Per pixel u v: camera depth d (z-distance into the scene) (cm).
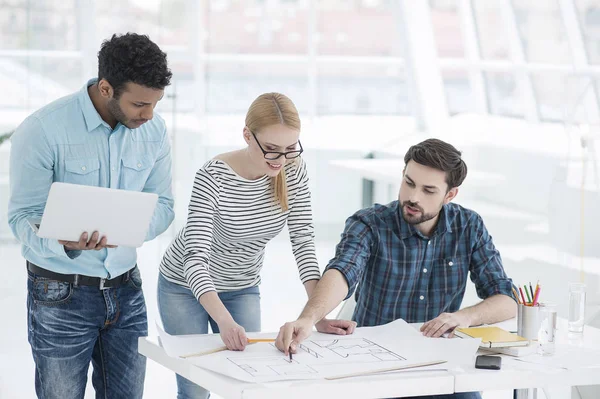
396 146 489
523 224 425
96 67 391
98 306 225
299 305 447
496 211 442
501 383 186
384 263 238
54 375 223
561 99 409
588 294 376
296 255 235
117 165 224
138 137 229
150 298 407
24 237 212
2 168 377
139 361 237
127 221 202
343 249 232
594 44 394
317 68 474
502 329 214
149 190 240
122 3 399
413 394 181
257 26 454
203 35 427
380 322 242
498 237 441
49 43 382
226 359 190
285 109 210
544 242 412
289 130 209
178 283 247
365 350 200
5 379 352
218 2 438
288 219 237
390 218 239
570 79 404
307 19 468
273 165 213
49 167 214
